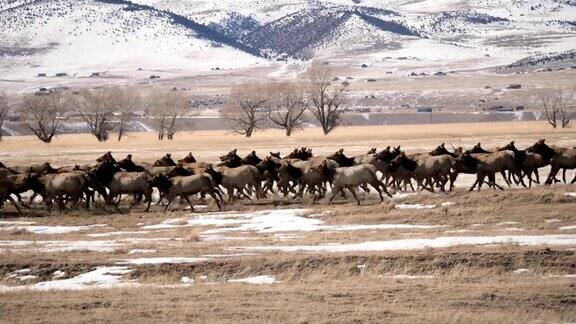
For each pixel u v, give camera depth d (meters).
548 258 58.09
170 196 93.44
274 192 105.44
